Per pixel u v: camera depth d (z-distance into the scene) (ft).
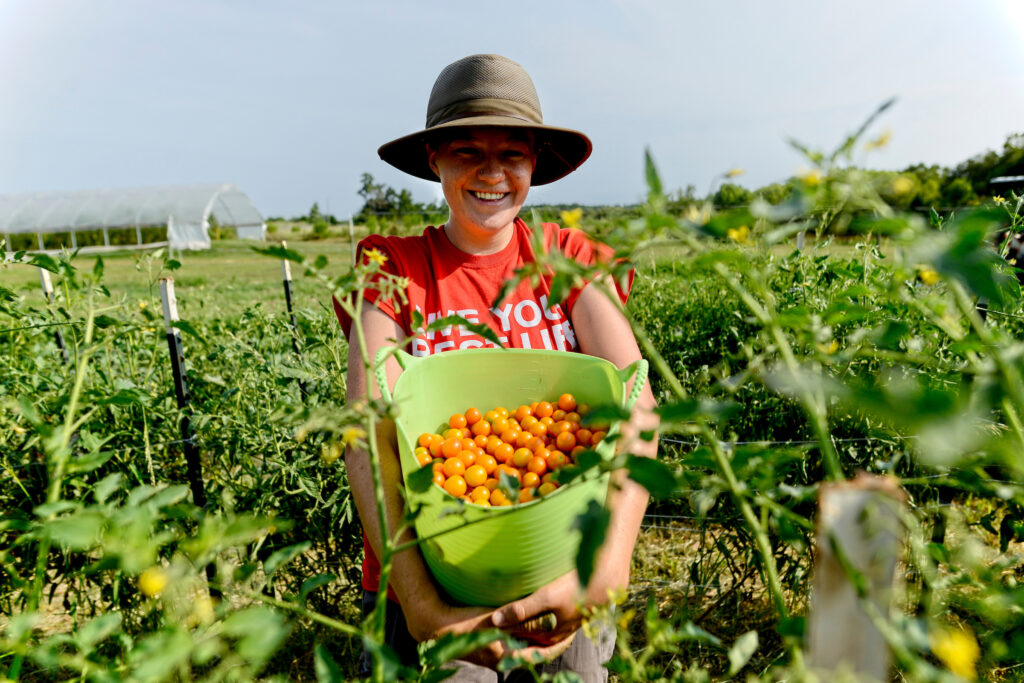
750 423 7.52
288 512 7.06
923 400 1.49
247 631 2.14
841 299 2.72
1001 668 4.16
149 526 2.28
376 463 2.65
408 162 6.79
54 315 7.31
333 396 7.84
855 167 1.80
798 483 6.58
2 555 2.83
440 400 4.89
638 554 8.52
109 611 6.04
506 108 5.14
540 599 3.77
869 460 6.18
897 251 2.39
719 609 6.95
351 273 2.92
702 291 10.08
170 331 6.58
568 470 2.27
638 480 2.13
